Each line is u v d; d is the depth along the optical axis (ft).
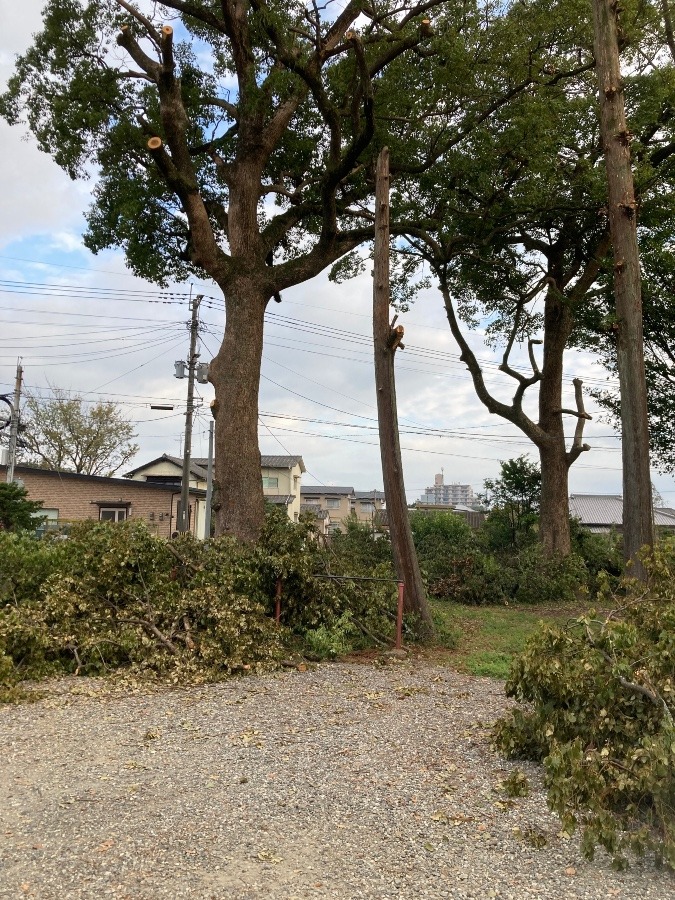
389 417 31.42
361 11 38.37
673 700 11.93
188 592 24.50
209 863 10.03
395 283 60.13
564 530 56.90
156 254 44.70
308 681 22.33
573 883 9.84
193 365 88.53
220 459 35.88
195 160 41.55
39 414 137.80
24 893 9.14
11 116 40.42
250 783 13.12
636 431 24.58
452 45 37.78
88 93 38.32
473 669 25.31
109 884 9.41
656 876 10.12
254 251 37.86
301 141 43.50
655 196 48.83
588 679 13.17
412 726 17.29
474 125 42.70
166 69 32.22
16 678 20.89
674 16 38.45
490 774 13.96
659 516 153.38
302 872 9.86
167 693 20.34
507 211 48.57
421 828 11.37
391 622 29.53
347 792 12.79
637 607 16.08
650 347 66.85
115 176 42.37
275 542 28.86
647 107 45.29
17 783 13.04
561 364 58.54
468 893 9.47
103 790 12.68
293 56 32.81
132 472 134.41
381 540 53.26
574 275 59.16
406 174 46.78
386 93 40.29
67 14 37.45
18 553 25.72
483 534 63.67
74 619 23.59
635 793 11.48
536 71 40.70
